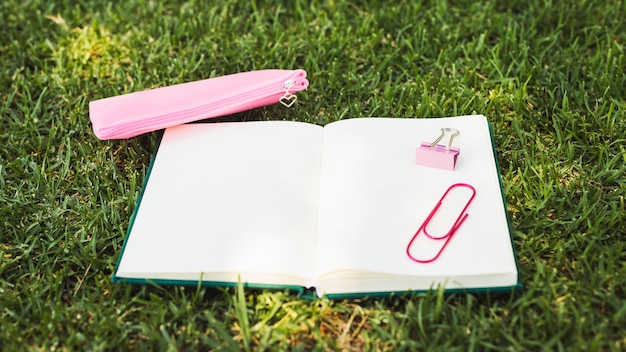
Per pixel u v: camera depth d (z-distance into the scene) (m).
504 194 0.72
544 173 0.76
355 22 1.01
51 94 0.92
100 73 0.94
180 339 0.64
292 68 0.93
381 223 0.67
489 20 0.98
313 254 0.66
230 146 0.76
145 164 0.81
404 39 0.95
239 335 0.65
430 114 0.85
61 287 0.69
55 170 0.82
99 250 0.72
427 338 0.63
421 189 0.70
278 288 0.66
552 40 0.94
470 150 0.73
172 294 0.68
